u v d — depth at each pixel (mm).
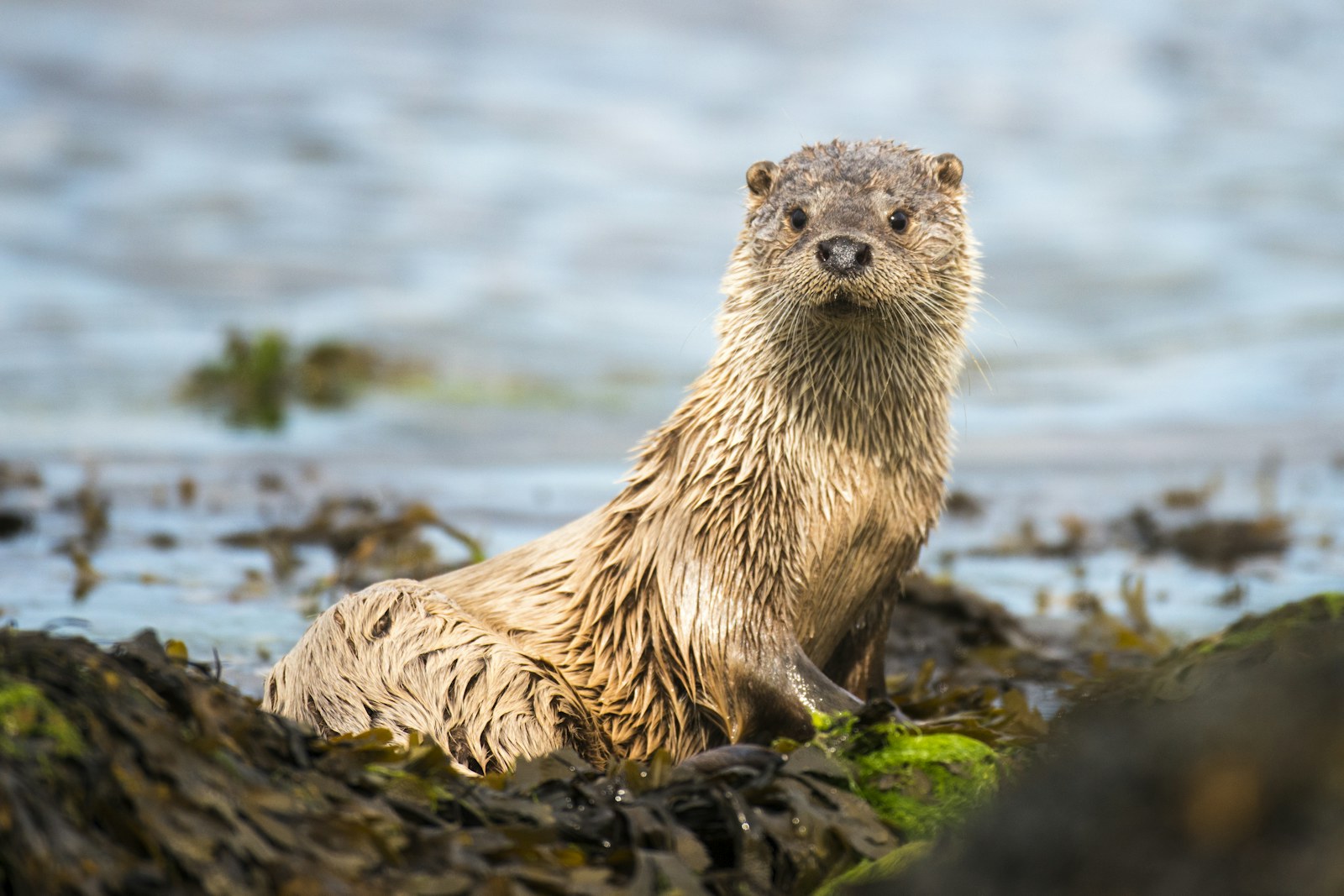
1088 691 12117
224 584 20984
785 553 14312
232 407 37812
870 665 15547
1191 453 33469
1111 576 23328
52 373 39125
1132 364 43500
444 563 22312
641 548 14547
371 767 10422
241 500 27438
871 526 14758
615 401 39719
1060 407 38938
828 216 14719
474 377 40875
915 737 12156
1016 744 12805
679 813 10812
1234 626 13312
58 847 7961
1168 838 7379
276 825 8891
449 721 13438
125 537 23938
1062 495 29812
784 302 14391
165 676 9539
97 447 32719
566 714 14133
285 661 14086
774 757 11703
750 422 14406
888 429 14625
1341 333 45344
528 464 32469
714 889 10109
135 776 8516
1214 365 42781
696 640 14195
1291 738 7332
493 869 9406
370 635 13805
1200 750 7520
